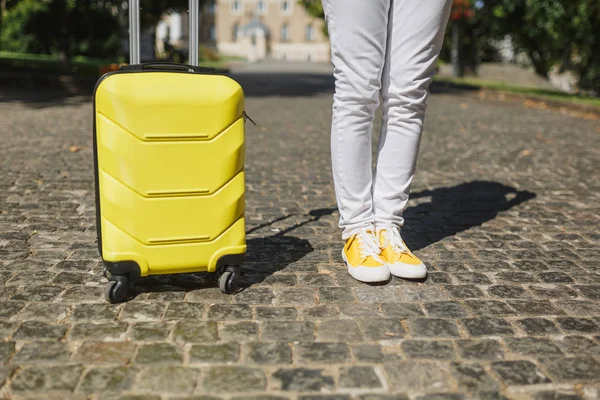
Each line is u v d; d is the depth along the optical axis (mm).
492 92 15953
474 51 27969
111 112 2330
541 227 3850
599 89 18359
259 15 77750
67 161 5637
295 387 1880
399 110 2848
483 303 2578
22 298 2510
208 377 1925
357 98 2736
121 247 2416
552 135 8297
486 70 28406
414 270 2775
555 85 23766
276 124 9094
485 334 2275
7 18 27406
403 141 2885
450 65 30156
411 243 3463
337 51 2719
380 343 2178
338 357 2068
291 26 77812
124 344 2127
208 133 2420
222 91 2418
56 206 4059
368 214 2912
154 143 2367
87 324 2275
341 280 2797
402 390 1882
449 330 2301
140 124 2336
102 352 2066
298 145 7086
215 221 2488
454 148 7043
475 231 3738
